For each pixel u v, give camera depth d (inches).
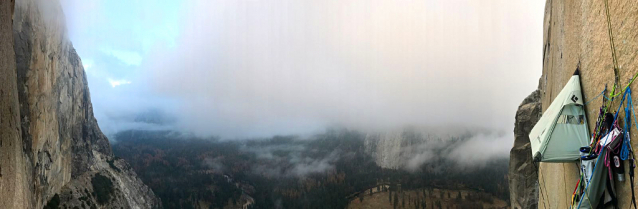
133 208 4266.7
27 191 1079.0
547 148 526.9
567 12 674.8
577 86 549.0
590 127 503.5
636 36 367.9
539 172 1059.3
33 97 2133.4
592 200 441.4
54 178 2815.0
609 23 438.6
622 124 398.9
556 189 754.2
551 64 916.6
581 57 553.6
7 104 889.5
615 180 420.5
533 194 1507.1
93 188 3663.9
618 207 414.6
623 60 397.4
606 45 446.0
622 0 400.5
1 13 860.0
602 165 423.8
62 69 3174.2
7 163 861.8
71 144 3614.7
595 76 484.1
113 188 4067.4
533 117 1603.1
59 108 3006.9
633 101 372.8
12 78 951.0
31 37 2084.2
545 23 1091.3
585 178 452.1
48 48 2431.1
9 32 926.4
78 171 3644.2
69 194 3031.5
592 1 502.0
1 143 821.2
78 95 3988.7
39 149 2304.4
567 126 527.5
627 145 379.9
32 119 2112.5
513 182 1631.4
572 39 625.6
